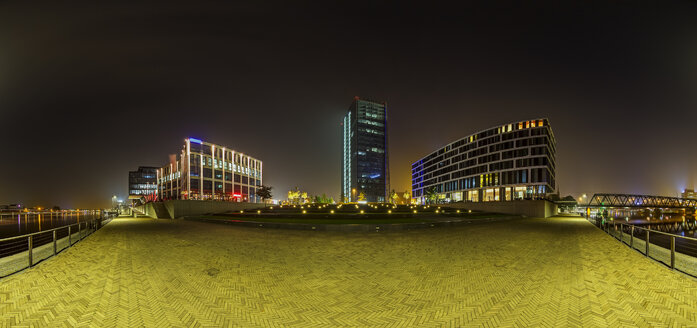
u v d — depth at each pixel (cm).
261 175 11831
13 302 598
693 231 7950
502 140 7944
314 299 623
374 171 16675
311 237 1580
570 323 505
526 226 2322
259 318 532
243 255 1065
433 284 717
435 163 11094
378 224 1977
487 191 8188
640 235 1667
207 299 619
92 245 1300
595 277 763
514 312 550
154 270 843
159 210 4178
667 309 559
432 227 2188
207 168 8806
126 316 536
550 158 7994
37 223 7231
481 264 919
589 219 3083
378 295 645
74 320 519
